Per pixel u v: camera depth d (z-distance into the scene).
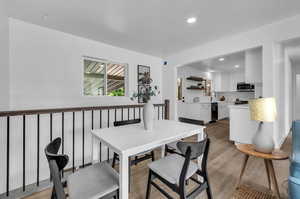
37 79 2.34
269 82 2.38
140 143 1.19
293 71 5.14
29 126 2.27
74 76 2.74
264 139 1.45
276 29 2.28
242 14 2.06
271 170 1.43
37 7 1.85
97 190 0.98
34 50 2.30
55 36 2.50
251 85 5.04
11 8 1.86
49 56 2.45
